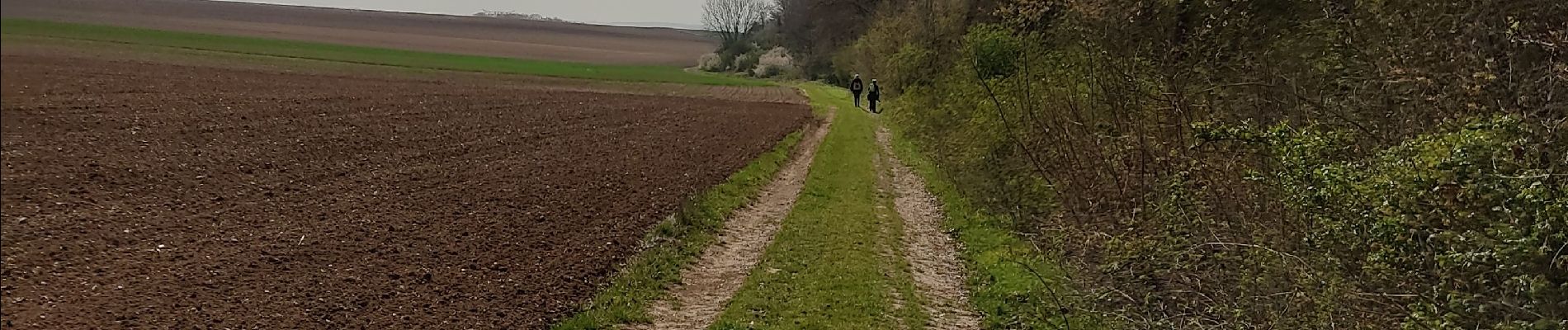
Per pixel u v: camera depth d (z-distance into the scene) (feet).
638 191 51.90
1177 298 25.93
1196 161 28.30
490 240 36.73
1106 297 28.17
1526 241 14.55
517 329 26.04
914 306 31.35
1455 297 16.39
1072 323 27.78
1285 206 22.58
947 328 29.48
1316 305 20.30
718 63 178.29
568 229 40.29
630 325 27.84
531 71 131.34
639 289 31.78
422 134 72.13
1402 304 18.63
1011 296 31.96
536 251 35.60
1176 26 35.32
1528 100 20.39
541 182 52.49
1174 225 28.04
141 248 30.89
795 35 211.41
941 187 58.39
